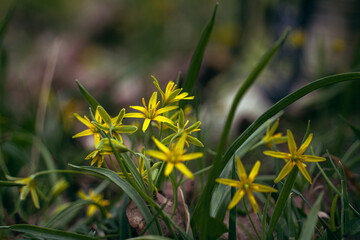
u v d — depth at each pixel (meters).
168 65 0.96
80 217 0.40
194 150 0.38
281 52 0.82
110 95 0.82
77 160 0.49
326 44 0.85
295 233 0.29
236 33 1.07
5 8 1.29
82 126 0.62
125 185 0.27
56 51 0.63
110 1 1.31
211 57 0.99
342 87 0.62
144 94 0.84
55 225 0.37
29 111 0.59
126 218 0.31
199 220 0.26
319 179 0.38
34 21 1.25
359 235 0.31
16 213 0.38
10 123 0.57
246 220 0.36
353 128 0.36
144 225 0.30
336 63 0.78
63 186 0.39
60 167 0.48
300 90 0.27
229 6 1.23
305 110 0.65
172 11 1.26
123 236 0.30
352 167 0.41
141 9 1.27
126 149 0.26
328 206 0.37
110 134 0.26
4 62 0.55
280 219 0.33
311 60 0.82
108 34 1.22
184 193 0.36
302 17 0.87
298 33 0.79
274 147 0.32
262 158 0.47
